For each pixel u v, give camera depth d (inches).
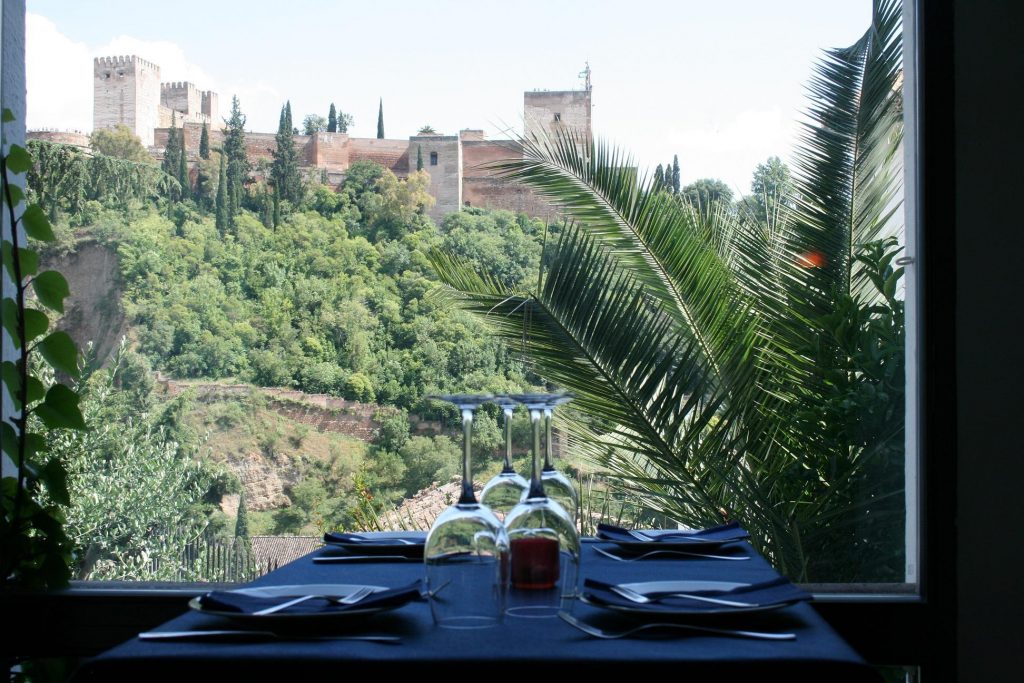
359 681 41.3
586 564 67.5
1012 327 95.9
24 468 106.8
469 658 41.4
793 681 40.6
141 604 101.7
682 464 127.6
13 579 104.1
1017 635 94.6
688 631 46.3
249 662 41.6
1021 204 96.3
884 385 126.8
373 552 72.4
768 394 128.7
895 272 129.1
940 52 97.0
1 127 110.6
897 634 95.4
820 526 124.0
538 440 55.5
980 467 95.4
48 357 111.0
